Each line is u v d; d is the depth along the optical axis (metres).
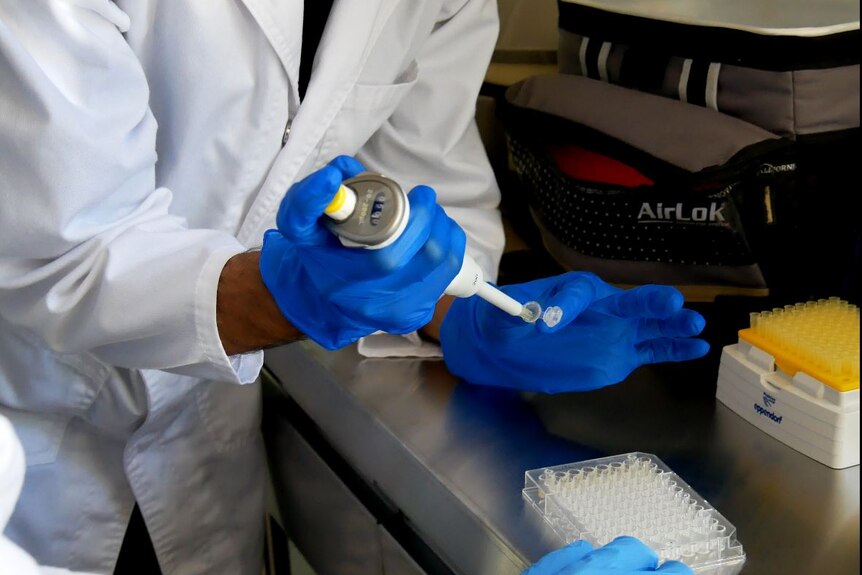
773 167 1.02
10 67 0.73
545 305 0.86
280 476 1.25
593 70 1.27
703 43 1.10
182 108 0.93
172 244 0.82
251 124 0.94
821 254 1.06
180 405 1.07
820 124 1.05
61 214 0.78
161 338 0.82
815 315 0.90
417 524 0.85
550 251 1.26
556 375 0.89
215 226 1.00
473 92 1.17
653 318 0.88
